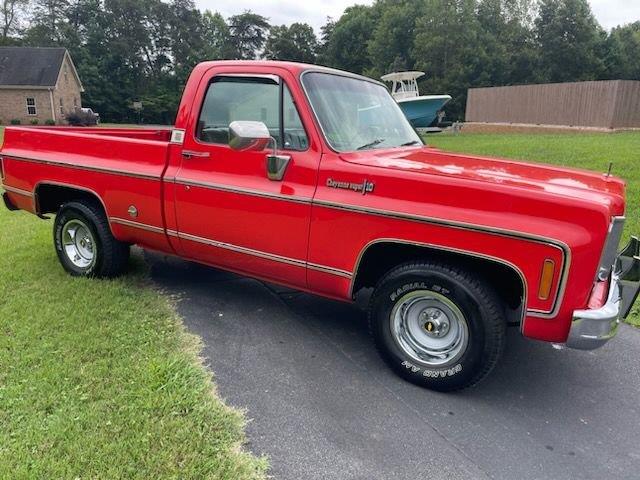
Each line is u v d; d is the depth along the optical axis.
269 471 2.54
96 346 3.57
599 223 2.66
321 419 2.96
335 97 3.70
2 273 4.96
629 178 9.35
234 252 3.87
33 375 3.19
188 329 4.00
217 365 3.50
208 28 83.56
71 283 4.73
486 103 30.86
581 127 24.83
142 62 68.69
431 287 3.12
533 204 2.78
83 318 4.01
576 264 2.68
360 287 3.53
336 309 4.49
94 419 2.80
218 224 3.85
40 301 4.31
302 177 3.45
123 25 66.38
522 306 2.87
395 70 47.94
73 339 3.67
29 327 3.82
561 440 2.88
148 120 66.81
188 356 3.56
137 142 4.27
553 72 51.06
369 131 3.85
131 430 2.73
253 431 2.83
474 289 3.00
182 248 4.21
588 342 2.76
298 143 3.49
